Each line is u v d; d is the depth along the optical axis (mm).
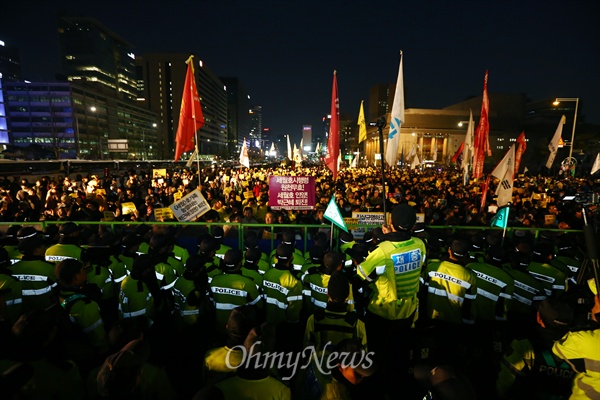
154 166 51562
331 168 8648
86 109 103875
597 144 57250
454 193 16156
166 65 150375
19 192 12703
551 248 4828
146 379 2586
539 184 22750
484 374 3684
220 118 197375
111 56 151125
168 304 4660
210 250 4793
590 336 2184
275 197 8562
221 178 24078
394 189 17906
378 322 3402
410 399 3469
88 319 3293
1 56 183250
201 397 1696
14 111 97000
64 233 5102
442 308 4039
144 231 6711
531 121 113438
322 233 6926
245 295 4043
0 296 3584
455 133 108250
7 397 1929
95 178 18312
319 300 4008
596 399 2121
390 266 3287
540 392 2420
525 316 4516
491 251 4469
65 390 2402
